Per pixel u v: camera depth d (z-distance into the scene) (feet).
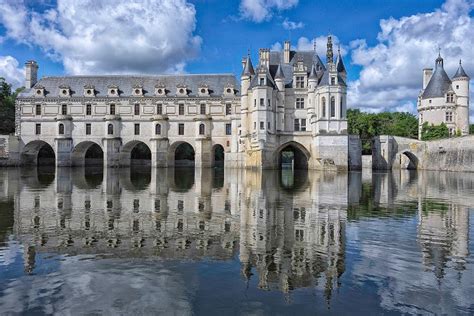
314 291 34.37
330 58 230.89
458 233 56.70
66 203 84.07
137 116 276.82
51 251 46.24
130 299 32.53
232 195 100.53
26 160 284.00
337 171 222.48
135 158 325.62
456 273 39.22
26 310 30.45
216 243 49.93
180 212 72.95
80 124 277.85
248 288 34.96
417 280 37.22
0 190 109.60
